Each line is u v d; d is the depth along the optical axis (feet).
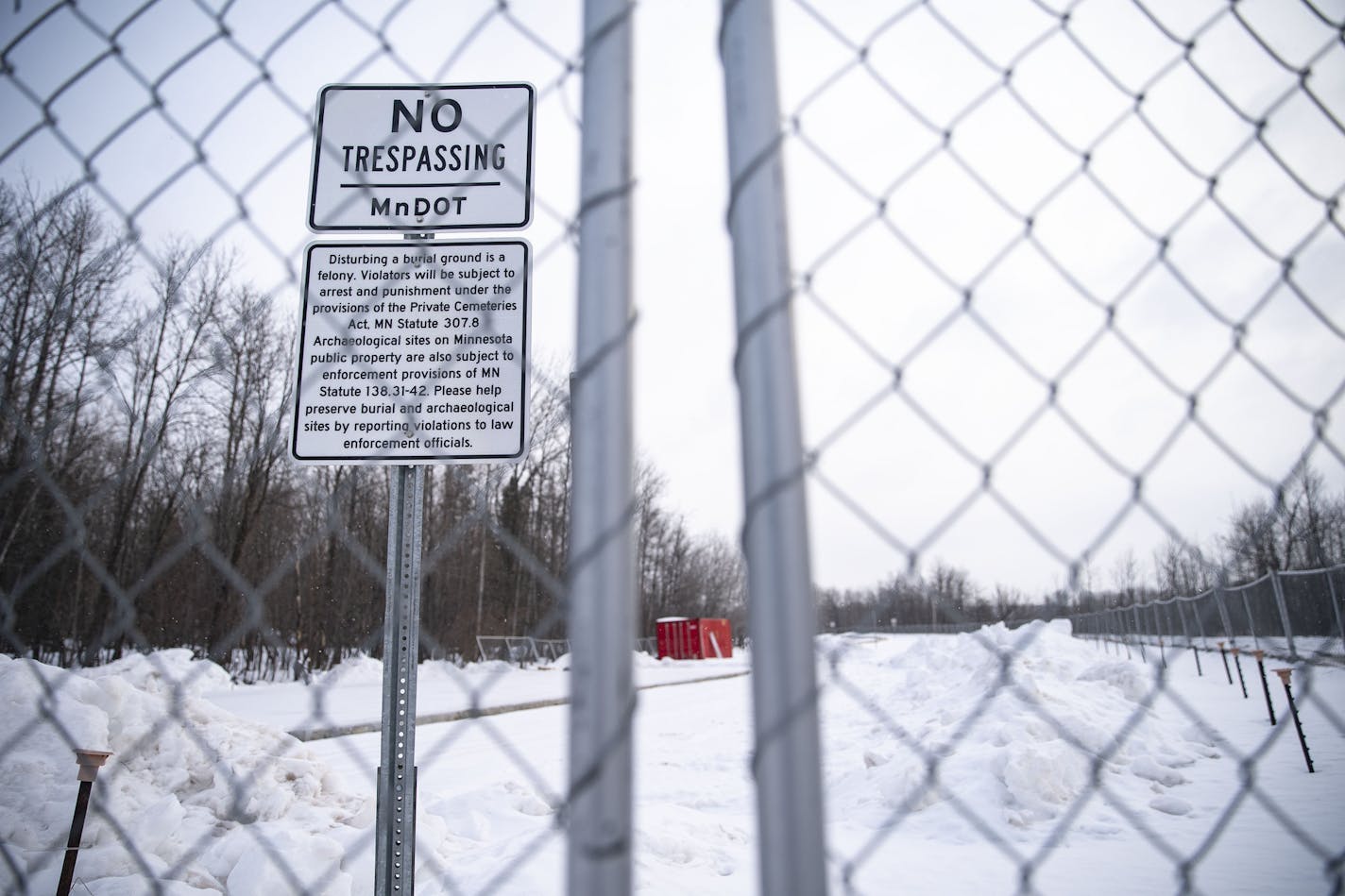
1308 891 13.97
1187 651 68.59
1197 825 18.24
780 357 3.07
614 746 2.82
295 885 4.87
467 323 7.76
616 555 2.95
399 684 8.75
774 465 2.99
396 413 7.67
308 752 19.22
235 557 46.03
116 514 21.90
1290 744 27.22
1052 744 21.07
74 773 14.97
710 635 128.36
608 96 3.32
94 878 12.69
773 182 3.22
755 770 2.84
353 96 7.14
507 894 12.69
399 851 8.55
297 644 48.49
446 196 6.97
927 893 14.53
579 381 3.10
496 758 32.60
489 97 7.11
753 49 3.33
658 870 14.60
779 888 2.72
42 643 17.78
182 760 16.71
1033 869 3.60
